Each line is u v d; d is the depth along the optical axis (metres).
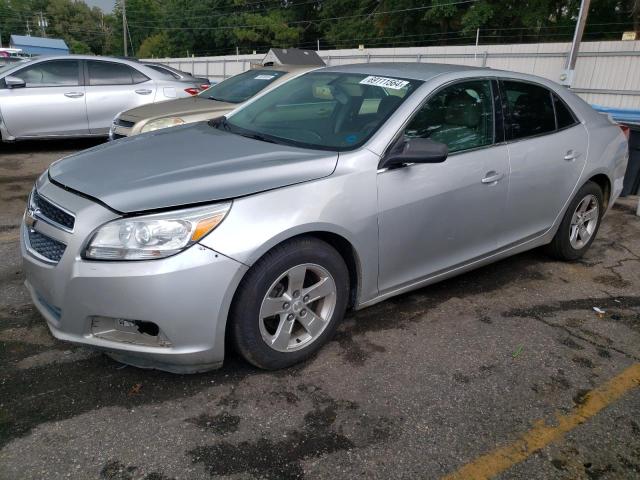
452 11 30.86
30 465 2.26
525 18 28.83
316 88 3.90
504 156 3.75
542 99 4.21
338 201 2.92
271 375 2.92
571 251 4.62
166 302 2.48
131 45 77.62
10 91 8.41
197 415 2.59
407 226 3.26
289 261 2.79
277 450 2.40
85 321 2.58
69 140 10.32
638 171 7.06
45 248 2.73
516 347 3.33
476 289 4.12
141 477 2.23
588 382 3.02
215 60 38.75
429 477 2.30
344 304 3.15
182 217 2.52
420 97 3.39
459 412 2.71
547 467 2.39
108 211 2.54
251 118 3.92
